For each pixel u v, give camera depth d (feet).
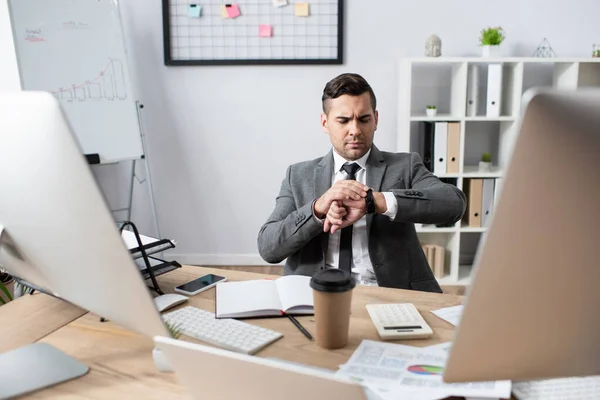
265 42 10.88
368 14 10.76
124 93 10.12
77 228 2.10
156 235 11.31
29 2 8.95
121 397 2.53
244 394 1.84
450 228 10.25
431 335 3.19
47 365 2.81
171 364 2.00
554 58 9.86
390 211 4.76
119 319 2.36
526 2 10.70
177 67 10.99
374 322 3.34
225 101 11.13
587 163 1.48
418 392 2.51
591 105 1.42
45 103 1.89
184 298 3.80
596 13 10.71
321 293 2.94
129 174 11.35
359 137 5.24
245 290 3.84
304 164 5.74
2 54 9.10
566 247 1.59
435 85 11.00
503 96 10.58
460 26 10.80
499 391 2.49
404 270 5.15
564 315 1.71
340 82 5.21
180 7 10.73
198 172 11.44
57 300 3.87
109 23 9.91
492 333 1.73
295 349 3.05
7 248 2.64
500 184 1.51
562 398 2.46
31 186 2.12
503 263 1.60
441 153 10.10
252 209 11.59
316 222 4.77
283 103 11.12
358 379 2.65
